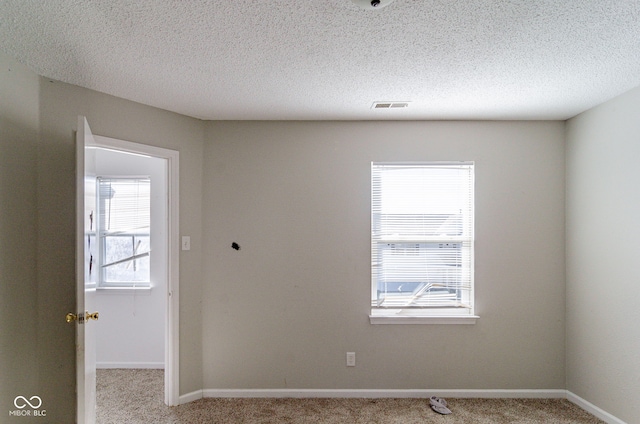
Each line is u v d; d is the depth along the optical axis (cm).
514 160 281
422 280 285
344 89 220
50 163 202
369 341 279
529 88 218
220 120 282
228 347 277
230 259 279
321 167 283
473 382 277
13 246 182
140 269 338
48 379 198
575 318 267
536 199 280
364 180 282
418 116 273
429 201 288
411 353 278
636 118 217
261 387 277
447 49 169
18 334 184
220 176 281
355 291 280
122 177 334
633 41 161
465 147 282
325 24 148
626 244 224
